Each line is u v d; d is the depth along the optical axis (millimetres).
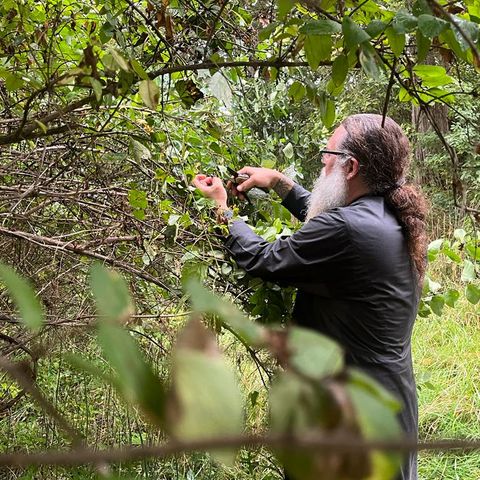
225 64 1198
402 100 1210
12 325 1646
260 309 1825
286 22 1129
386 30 879
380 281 1614
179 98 1661
